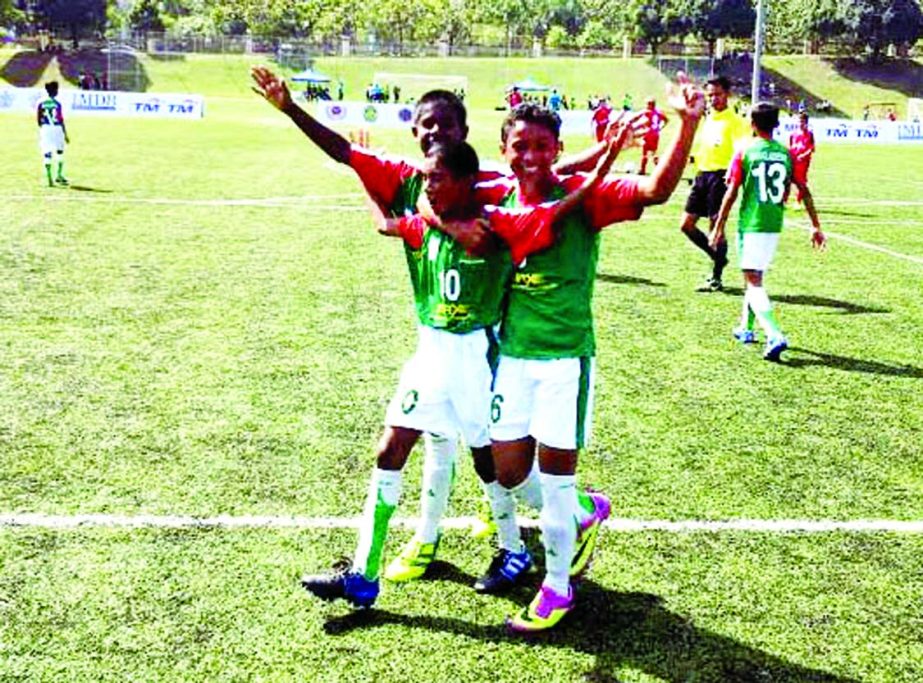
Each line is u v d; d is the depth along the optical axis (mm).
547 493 3604
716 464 5320
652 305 9117
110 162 20000
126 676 3271
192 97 37656
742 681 3359
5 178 16688
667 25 72375
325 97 52312
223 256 10633
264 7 78625
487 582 3934
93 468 4969
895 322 8727
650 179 3297
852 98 65250
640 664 3439
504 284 3646
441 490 3951
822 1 69062
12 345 7086
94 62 64562
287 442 5398
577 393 3551
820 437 5793
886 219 15594
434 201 3529
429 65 66438
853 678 3398
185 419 5703
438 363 3725
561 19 95938
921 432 5922
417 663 3404
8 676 3252
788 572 4145
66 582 3865
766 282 10430
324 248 11281
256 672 3318
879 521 4676
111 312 8102
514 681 3316
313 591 3623
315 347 7277
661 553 4277
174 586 3861
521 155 3418
